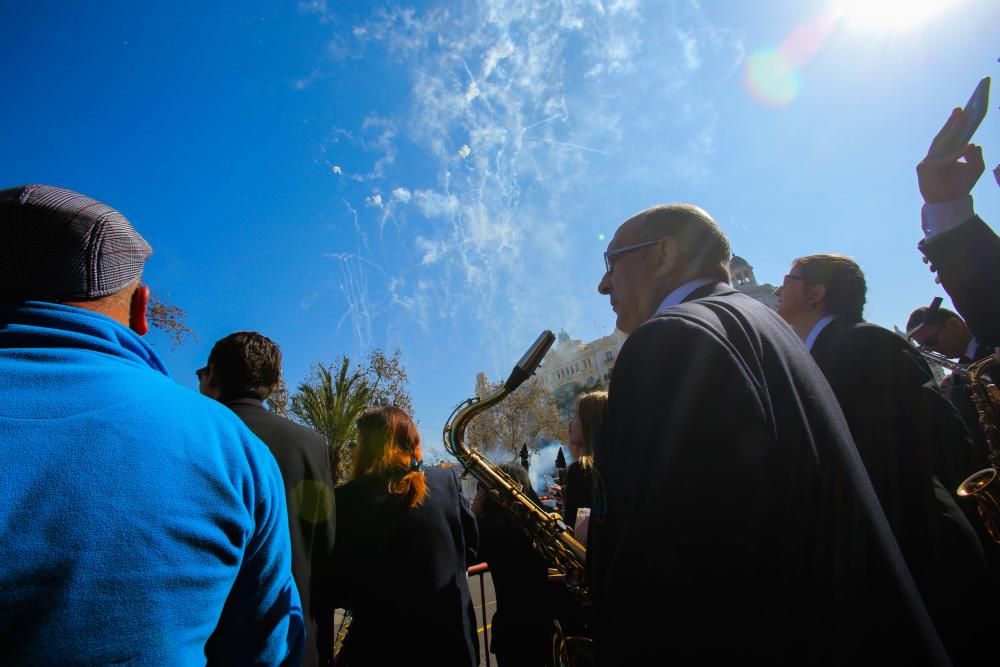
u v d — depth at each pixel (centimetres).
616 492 80
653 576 71
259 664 88
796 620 68
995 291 119
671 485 73
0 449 68
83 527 67
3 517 64
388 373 1942
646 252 124
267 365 216
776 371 84
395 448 229
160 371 102
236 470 87
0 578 62
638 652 70
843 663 66
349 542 211
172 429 81
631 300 127
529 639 249
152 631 68
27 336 79
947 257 125
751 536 70
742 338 85
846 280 187
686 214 123
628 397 84
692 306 92
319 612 205
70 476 69
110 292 90
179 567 72
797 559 70
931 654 69
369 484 223
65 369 78
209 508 79
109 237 90
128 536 69
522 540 261
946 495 143
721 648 66
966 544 132
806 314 191
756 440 74
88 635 64
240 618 88
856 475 80
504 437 3077
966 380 265
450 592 214
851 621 68
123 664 65
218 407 96
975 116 117
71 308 84
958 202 126
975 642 121
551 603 253
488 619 671
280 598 94
